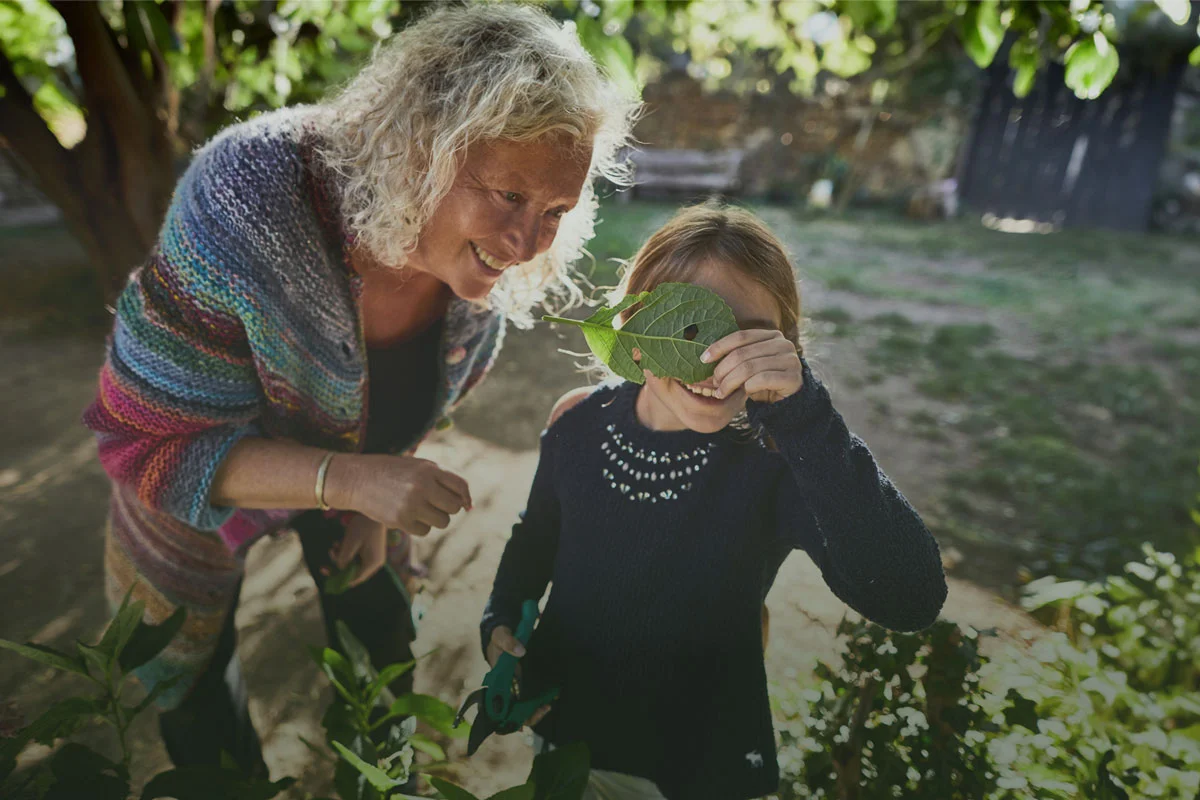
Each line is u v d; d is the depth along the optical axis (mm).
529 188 1232
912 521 1138
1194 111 13969
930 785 1302
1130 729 1664
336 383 1528
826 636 2352
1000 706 1383
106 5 4555
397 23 2492
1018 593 3059
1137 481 4203
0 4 4168
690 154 13969
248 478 1423
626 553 1294
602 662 1320
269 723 2318
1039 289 8750
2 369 5074
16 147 4156
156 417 1426
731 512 1263
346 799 1277
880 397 5320
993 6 2525
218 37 4023
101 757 1211
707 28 4918
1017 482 4121
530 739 1815
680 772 1313
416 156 1252
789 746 1551
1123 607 2031
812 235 11328
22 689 2346
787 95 13820
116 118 4133
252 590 2988
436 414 1827
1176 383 5949
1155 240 12539
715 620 1281
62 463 3920
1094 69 2141
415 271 1526
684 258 1255
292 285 1391
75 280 6785
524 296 1650
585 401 1421
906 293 8172
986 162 14180
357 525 1765
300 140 1403
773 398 1058
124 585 1676
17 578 2979
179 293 1367
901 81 13133
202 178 1382
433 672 2541
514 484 3850
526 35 1233
